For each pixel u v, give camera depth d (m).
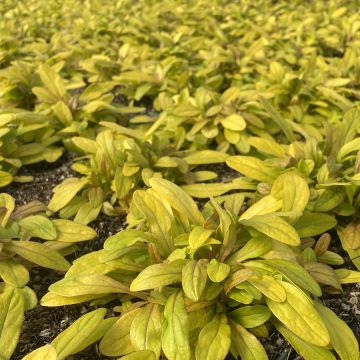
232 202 0.47
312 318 0.33
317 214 0.46
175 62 0.83
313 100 0.74
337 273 0.42
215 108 0.64
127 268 0.39
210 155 0.59
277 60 0.94
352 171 0.50
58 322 0.40
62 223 0.47
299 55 0.97
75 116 0.68
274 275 0.37
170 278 0.36
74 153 0.66
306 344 0.35
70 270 0.39
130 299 0.40
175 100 0.72
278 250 0.39
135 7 1.30
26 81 0.74
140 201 0.41
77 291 0.37
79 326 0.34
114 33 1.10
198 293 0.33
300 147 0.53
